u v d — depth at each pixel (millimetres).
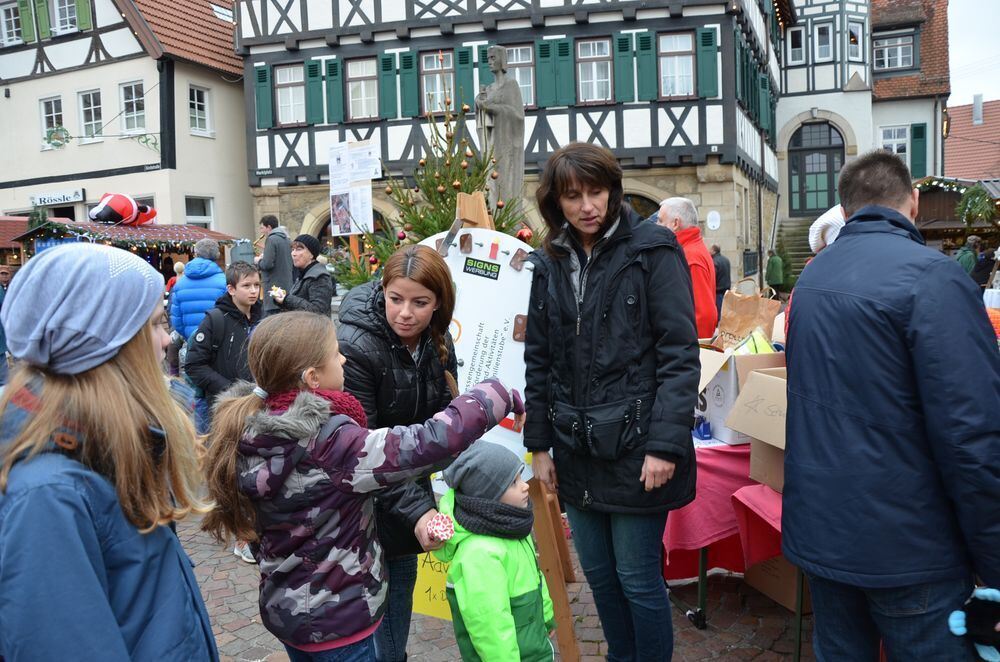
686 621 3326
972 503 1650
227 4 20797
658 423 2186
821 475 1846
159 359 1319
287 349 1747
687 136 15625
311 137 17297
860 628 1949
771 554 2977
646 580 2348
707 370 3094
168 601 1222
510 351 2812
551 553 2852
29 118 19859
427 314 2150
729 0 15219
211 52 18797
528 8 15898
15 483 1099
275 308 5324
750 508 2867
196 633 1262
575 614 3453
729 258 15672
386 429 1735
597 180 2215
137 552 1193
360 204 6055
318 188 17453
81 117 19234
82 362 1194
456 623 2188
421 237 4645
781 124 24516
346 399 1812
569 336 2367
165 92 17781
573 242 2379
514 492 2148
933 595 1762
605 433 2258
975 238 16219
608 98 15992
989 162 31922
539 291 2477
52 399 1167
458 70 16391
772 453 2740
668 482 2281
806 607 3129
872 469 1770
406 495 2010
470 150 4828
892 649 1843
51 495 1087
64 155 19359
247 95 17656
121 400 1204
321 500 1717
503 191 6051
